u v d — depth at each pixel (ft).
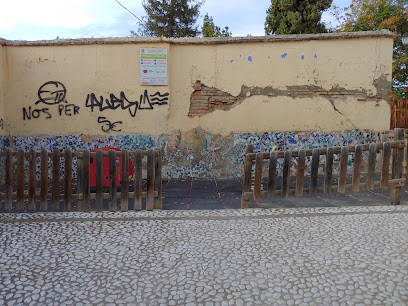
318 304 9.41
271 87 27.04
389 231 14.43
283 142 27.27
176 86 27.07
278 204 19.22
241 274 11.07
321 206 18.65
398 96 53.88
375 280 10.50
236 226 15.52
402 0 52.90
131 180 24.90
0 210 18.02
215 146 27.37
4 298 9.82
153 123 26.96
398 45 52.31
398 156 18.37
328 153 17.94
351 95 26.94
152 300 9.74
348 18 58.08
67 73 26.68
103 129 26.96
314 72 26.84
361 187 18.22
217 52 26.91
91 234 14.60
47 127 26.96
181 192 22.71
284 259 12.06
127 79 26.66
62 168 27.12
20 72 26.68
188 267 11.59
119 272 11.32
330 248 12.87
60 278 10.93
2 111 26.43
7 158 17.69
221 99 27.14
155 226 15.60
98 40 26.32
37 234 14.58
